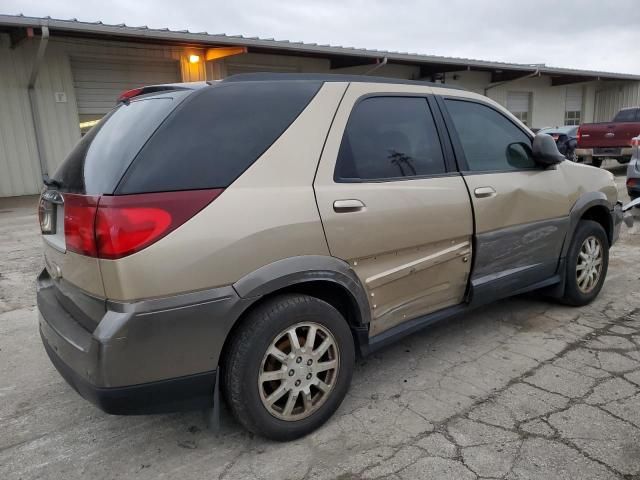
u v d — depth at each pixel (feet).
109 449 8.36
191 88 8.08
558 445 7.95
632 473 7.29
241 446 8.29
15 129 36.01
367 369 10.80
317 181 8.33
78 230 7.07
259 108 8.18
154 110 7.91
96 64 39.04
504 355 11.21
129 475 7.68
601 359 10.84
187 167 7.23
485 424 8.59
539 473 7.33
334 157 8.64
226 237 7.20
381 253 9.06
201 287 7.05
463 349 11.60
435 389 9.84
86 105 39.04
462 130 11.05
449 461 7.66
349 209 8.53
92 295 7.10
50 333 8.05
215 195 7.27
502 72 63.67
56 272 8.32
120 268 6.62
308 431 8.45
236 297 7.29
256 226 7.47
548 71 64.13
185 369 7.16
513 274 11.72
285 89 8.58
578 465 7.47
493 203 10.89
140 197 6.78
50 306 8.61
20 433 8.86
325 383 8.58
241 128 7.89
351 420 8.87
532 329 12.61
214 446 8.32
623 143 44.19
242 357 7.59
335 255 8.38
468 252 10.66
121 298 6.69
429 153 10.23
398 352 11.57
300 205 7.96
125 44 38.45
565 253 13.09
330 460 7.82
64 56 37.09
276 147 8.05
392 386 10.03
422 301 10.16
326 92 8.93
